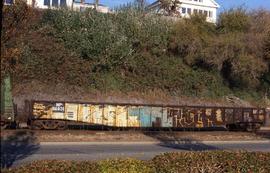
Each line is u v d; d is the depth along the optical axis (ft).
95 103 107.24
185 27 161.89
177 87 156.25
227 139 103.86
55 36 143.84
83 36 146.30
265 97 167.84
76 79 140.87
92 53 147.02
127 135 97.60
